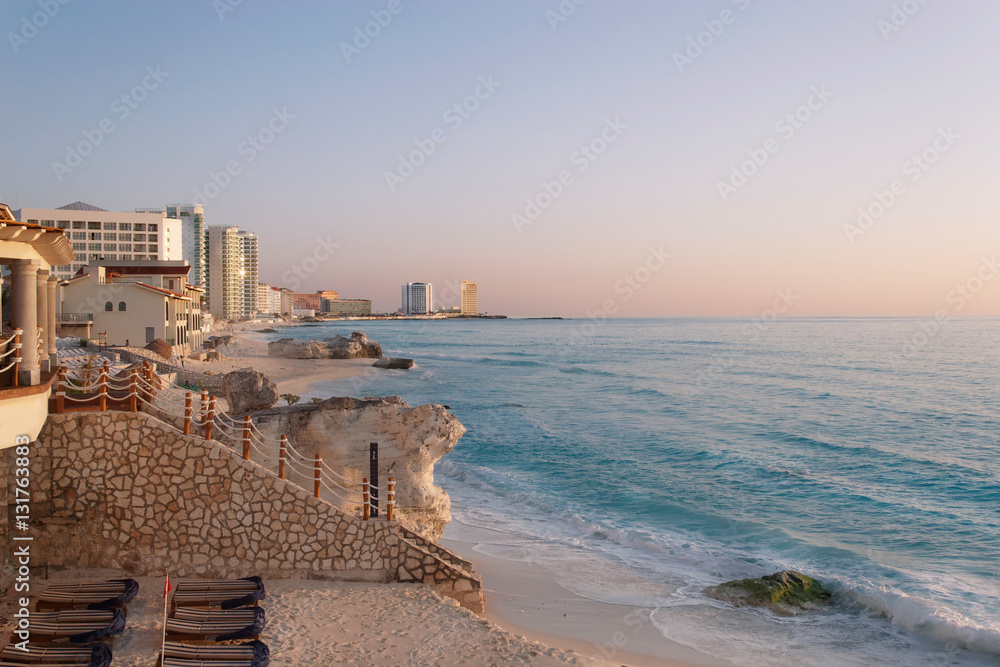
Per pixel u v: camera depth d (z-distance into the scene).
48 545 12.78
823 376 79.75
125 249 133.62
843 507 25.38
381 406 17.19
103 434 12.99
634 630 15.05
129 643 10.69
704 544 21.28
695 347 152.00
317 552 13.87
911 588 17.30
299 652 10.93
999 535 21.94
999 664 13.59
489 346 166.12
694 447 37.53
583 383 76.25
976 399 57.94
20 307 11.79
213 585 12.28
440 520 17.48
